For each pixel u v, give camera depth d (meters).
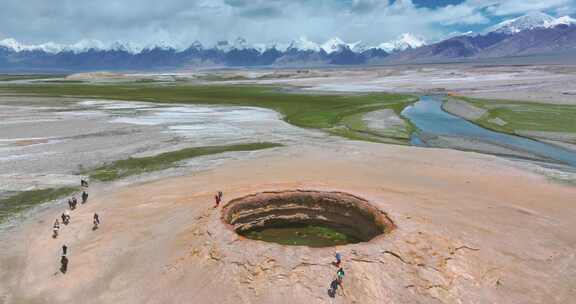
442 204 37.31
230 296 24.66
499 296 25.38
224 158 58.88
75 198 41.41
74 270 29.02
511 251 29.53
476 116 95.88
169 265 27.88
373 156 58.97
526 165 54.78
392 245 27.16
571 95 119.38
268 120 93.44
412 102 126.31
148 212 36.84
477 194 41.84
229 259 26.44
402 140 73.19
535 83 160.38
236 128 82.62
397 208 33.66
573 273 27.97
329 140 71.00
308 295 24.30
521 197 41.34
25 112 102.31
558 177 49.09
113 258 29.94
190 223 31.75
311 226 37.06
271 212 36.28
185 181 47.16
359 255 26.22
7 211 39.84
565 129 77.69
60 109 109.31
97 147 65.44
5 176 50.56
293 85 199.88
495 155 61.88
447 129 83.44
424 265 26.30
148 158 59.12
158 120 91.88
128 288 26.81
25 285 27.88
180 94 155.88
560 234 32.91
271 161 56.38
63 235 33.97
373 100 129.00
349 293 24.48
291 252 26.41
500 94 133.25
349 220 35.53
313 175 48.22
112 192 44.75
